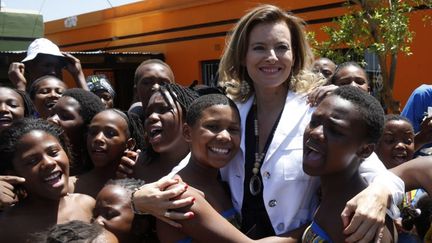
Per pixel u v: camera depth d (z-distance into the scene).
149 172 3.10
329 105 2.15
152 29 14.64
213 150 2.49
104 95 5.42
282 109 2.65
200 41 13.23
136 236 2.70
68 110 3.54
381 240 2.07
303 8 10.34
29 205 2.65
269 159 2.53
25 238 2.50
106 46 16.45
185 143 3.09
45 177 2.59
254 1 11.52
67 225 2.12
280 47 2.62
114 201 2.65
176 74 14.09
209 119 2.49
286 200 2.50
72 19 17.48
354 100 2.14
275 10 2.65
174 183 2.29
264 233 2.53
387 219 2.19
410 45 8.62
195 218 2.24
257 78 2.64
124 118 3.41
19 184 2.63
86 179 3.30
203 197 2.35
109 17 16.02
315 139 2.15
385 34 6.36
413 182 2.38
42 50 5.18
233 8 12.16
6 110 3.64
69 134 3.52
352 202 2.04
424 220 2.98
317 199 2.52
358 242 1.96
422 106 4.23
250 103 2.74
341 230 2.10
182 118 3.06
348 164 2.16
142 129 3.72
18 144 2.60
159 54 14.15
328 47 6.69
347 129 2.09
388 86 6.72
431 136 3.84
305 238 2.24
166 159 3.09
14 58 10.16
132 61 13.45
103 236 2.09
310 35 6.73
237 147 2.55
